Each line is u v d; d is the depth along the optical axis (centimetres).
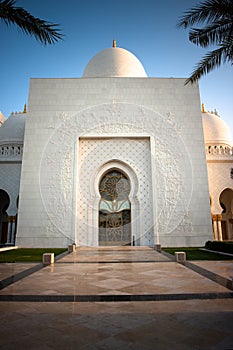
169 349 203
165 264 710
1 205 1919
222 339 222
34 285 450
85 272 584
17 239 1252
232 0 572
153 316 284
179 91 1437
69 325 258
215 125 1916
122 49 1900
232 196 1895
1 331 243
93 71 1766
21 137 1836
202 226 1265
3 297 371
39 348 206
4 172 1630
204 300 349
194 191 1294
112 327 251
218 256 885
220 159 1672
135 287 429
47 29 539
